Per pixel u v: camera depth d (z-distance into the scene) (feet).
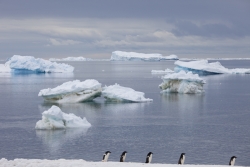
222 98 433.89
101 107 363.15
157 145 228.02
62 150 219.41
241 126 277.64
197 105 379.35
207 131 262.67
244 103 394.32
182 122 293.02
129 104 382.42
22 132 260.42
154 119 305.53
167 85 485.56
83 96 392.06
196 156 206.90
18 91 531.09
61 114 272.51
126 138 244.22
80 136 248.93
